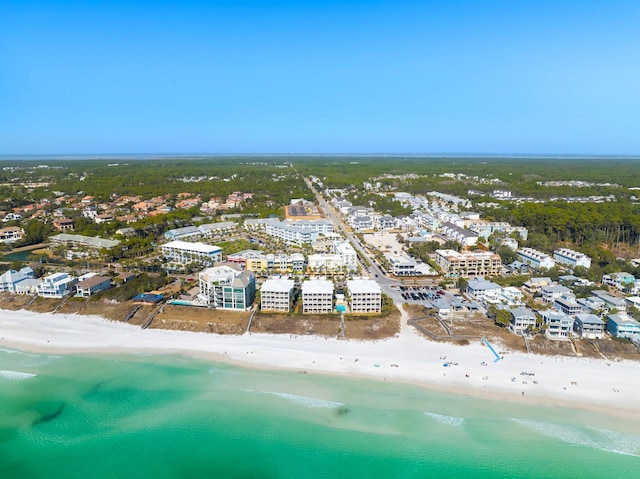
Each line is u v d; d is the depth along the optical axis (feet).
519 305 570.05
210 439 361.71
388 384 427.33
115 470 334.03
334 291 643.04
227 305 574.56
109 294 607.37
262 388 424.46
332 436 362.74
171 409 397.19
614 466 330.75
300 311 567.18
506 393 411.95
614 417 380.37
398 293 651.25
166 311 570.46
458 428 369.71
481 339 497.05
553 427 369.50
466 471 327.06
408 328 530.68
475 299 618.44
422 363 458.91
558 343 482.28
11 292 632.79
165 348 501.56
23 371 456.86
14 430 374.02
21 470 334.24
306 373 448.24
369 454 343.87
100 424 380.78
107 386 431.84
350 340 506.07
